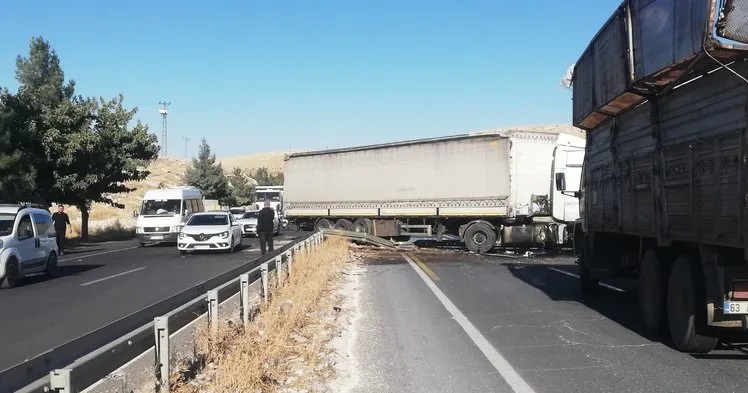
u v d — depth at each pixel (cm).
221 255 2338
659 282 850
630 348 794
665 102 796
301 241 1716
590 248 1230
